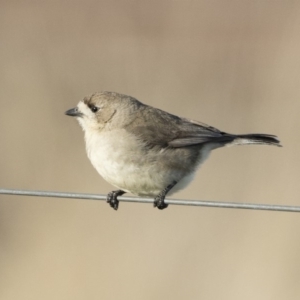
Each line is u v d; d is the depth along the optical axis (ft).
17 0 67.56
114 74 58.85
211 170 50.06
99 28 64.49
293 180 49.08
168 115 34.22
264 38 64.13
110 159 32.68
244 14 67.62
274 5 68.08
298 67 59.72
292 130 53.31
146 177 32.73
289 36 63.36
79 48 61.52
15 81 57.21
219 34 64.59
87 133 33.99
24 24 63.98
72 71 58.85
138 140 32.53
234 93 58.18
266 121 55.01
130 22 65.51
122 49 61.36
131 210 46.73
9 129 53.31
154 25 65.62
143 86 58.08
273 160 50.49
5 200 48.42
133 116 33.40
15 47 61.00
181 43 63.26
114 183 33.24
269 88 58.23
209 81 59.16
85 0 67.92
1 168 51.19
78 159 50.93
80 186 49.08
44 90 56.75
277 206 27.99
